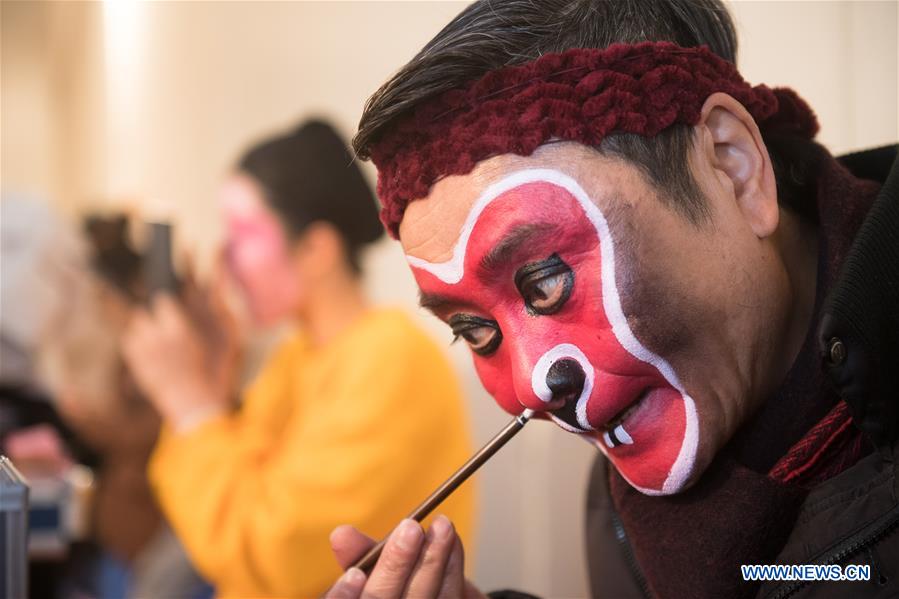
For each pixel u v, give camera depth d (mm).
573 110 593
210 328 1428
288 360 1398
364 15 1409
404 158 625
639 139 599
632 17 636
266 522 1344
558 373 603
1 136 1560
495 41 614
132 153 1511
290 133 1414
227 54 1457
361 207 1405
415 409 1326
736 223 624
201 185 1457
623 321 592
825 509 625
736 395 636
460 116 607
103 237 1474
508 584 1333
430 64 608
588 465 1353
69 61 1571
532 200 588
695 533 663
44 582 1401
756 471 674
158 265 1451
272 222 1416
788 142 712
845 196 677
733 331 625
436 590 676
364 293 1387
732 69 647
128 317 1446
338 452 1332
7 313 1429
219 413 1413
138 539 1402
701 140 623
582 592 1344
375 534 1324
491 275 605
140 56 1509
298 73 1433
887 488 604
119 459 1418
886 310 619
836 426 652
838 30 1138
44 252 1464
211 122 1455
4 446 1406
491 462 1330
